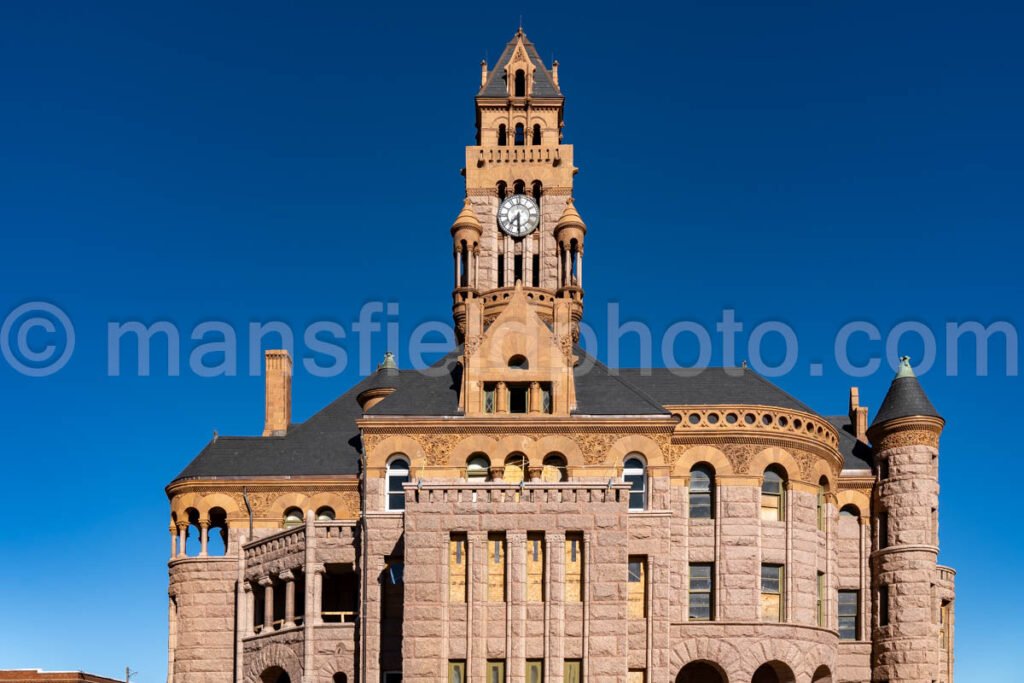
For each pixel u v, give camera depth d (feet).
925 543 222.28
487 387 209.26
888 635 221.25
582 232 254.06
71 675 246.06
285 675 219.41
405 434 205.77
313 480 235.81
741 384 219.61
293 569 213.87
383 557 200.75
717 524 203.41
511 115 266.36
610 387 211.20
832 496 216.74
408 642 183.62
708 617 201.57
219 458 241.35
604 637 183.42
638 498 202.59
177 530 238.48
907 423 226.17
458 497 187.93
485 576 185.68
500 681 182.91
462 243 255.29
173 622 235.61
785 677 200.13
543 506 187.52
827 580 211.41
